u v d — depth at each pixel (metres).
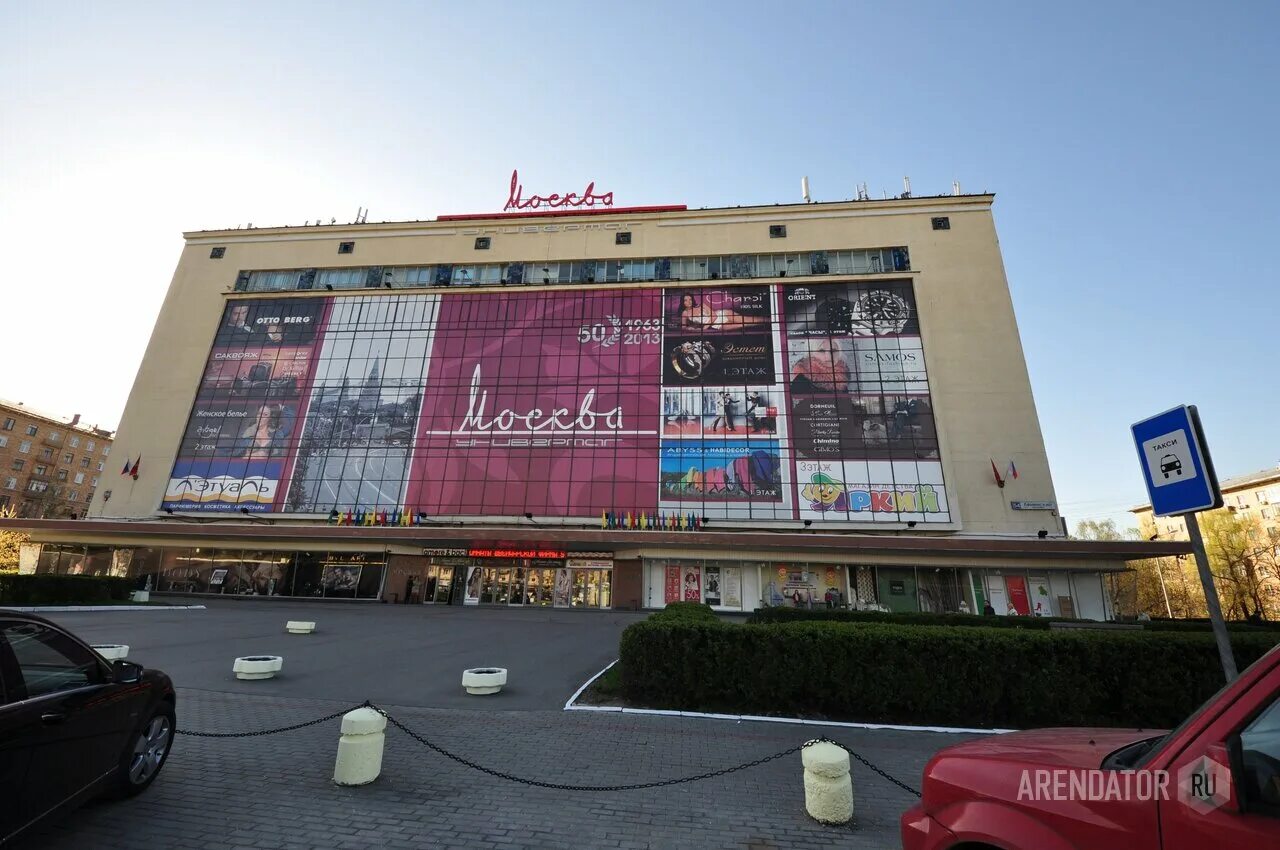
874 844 4.60
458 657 13.84
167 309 45.03
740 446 37.41
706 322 40.81
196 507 39.03
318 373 42.28
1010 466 35.47
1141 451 4.21
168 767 5.80
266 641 15.84
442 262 45.38
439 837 4.54
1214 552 47.16
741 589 34.66
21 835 3.63
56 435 78.56
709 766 6.29
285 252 46.66
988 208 41.62
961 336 38.59
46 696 4.01
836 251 42.03
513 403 40.19
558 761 6.38
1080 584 32.66
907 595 33.53
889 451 36.28
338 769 5.55
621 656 9.23
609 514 36.66
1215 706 1.95
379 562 37.41
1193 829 1.77
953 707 8.05
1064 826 2.09
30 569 38.31
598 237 44.66
